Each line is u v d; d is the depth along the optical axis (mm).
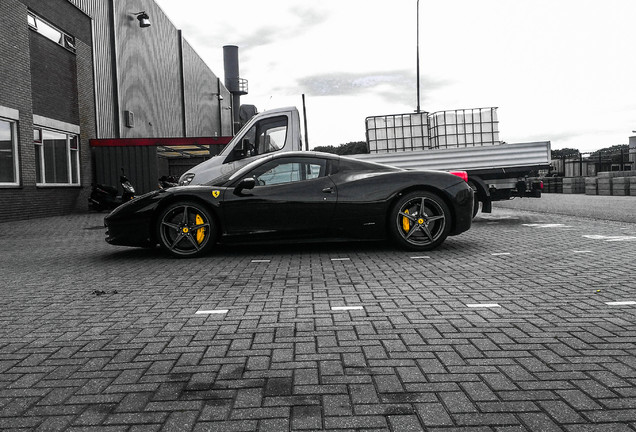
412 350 2859
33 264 6391
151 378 2537
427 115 11758
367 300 4051
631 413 2072
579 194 31172
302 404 2217
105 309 3955
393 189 6586
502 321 3383
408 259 6051
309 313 3697
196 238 6535
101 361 2797
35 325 3545
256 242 6598
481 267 5418
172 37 34562
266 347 2971
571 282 4555
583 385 2344
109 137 22891
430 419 2055
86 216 16812
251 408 2188
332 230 6613
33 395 2365
